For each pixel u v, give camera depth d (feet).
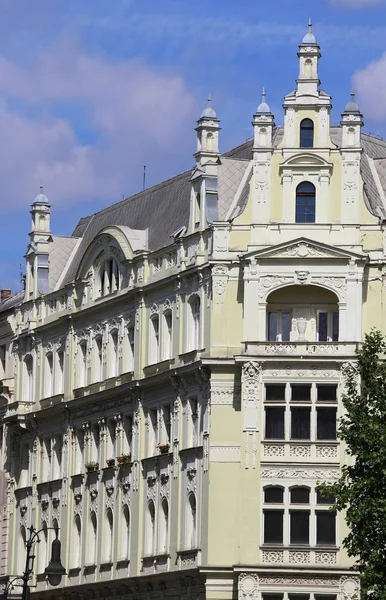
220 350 317.01
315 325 316.60
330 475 308.19
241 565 305.94
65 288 387.55
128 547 349.41
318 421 310.04
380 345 270.67
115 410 360.28
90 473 368.27
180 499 327.88
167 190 366.02
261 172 318.45
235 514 311.88
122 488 353.31
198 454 321.32
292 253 313.53
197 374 321.11
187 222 344.08
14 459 410.72
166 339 341.00
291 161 316.81
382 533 257.34
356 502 260.62
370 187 330.75
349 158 317.01
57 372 391.45
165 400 338.34
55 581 278.87
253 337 312.91
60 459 388.57
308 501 308.81
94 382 370.73
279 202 317.42
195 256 327.67
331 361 309.01
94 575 361.30
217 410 315.17
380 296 314.35
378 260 314.55
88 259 375.86
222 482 313.53
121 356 358.64
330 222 315.58
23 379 409.28
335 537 307.37
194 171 333.42
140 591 341.00
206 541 313.12
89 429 372.79
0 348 430.20
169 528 331.36
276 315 317.83
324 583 304.91
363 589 279.28
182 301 333.21
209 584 310.45
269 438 310.65
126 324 357.82
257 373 310.45
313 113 319.27
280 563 306.96
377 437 259.19
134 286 350.84
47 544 388.78
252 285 313.73
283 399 310.65
